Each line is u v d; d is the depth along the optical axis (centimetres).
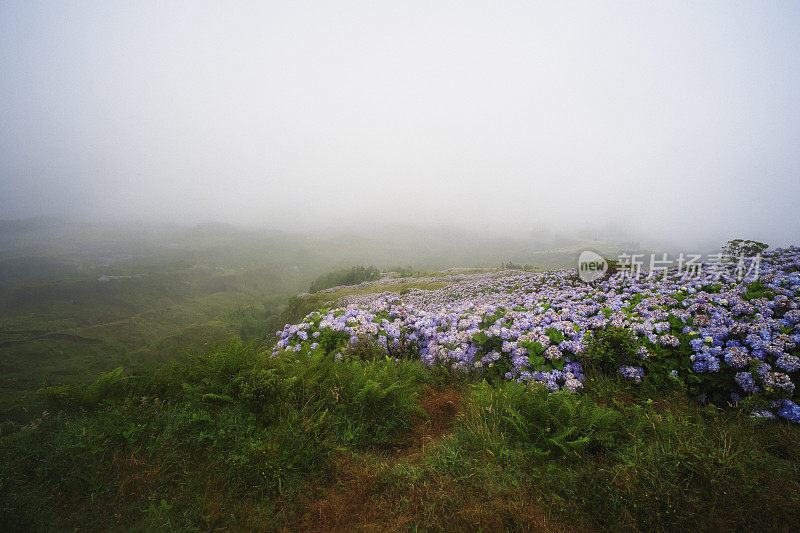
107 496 277
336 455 334
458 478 297
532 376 475
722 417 371
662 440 318
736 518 240
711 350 428
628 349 457
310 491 296
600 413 333
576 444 310
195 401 384
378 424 401
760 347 411
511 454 321
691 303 596
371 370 490
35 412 365
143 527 250
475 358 556
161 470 298
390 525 263
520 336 541
